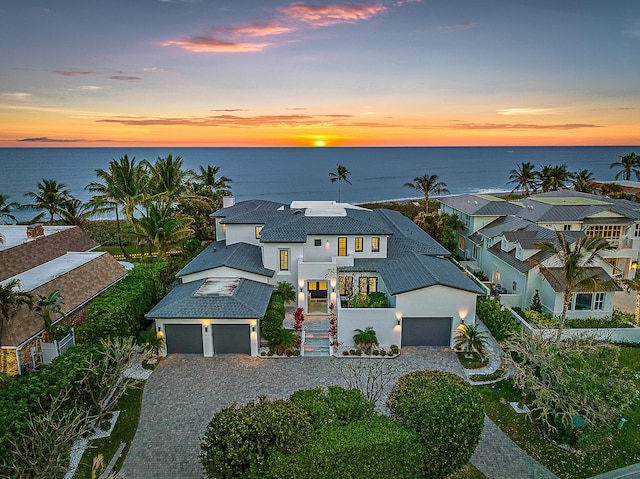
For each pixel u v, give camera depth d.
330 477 14.23
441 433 15.87
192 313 26.80
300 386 24.23
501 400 23.06
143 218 42.91
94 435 20.08
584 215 40.88
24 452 15.31
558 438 19.73
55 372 19.58
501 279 38.81
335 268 32.03
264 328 28.14
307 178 190.38
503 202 48.66
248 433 15.27
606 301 32.03
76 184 154.12
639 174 88.25
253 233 38.47
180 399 23.03
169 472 18.08
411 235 39.38
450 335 28.48
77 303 27.98
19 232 38.91
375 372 25.36
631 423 21.48
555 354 20.55
